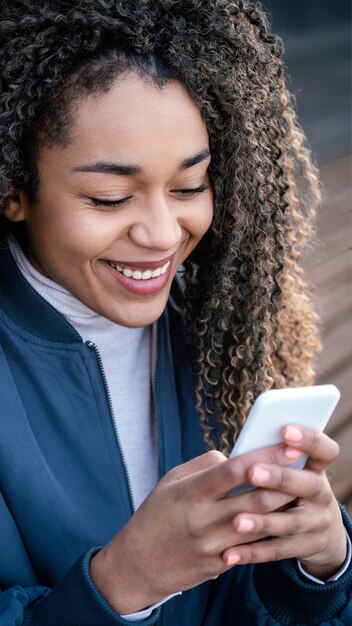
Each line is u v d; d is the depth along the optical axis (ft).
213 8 4.56
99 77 4.17
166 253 4.49
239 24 4.78
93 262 4.50
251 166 4.91
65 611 4.26
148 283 4.59
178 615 5.27
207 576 4.11
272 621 4.96
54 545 4.79
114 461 4.96
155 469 5.23
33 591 4.61
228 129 4.68
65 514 4.78
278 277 5.34
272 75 5.16
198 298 5.29
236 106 4.62
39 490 4.70
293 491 3.86
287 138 5.46
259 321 5.29
